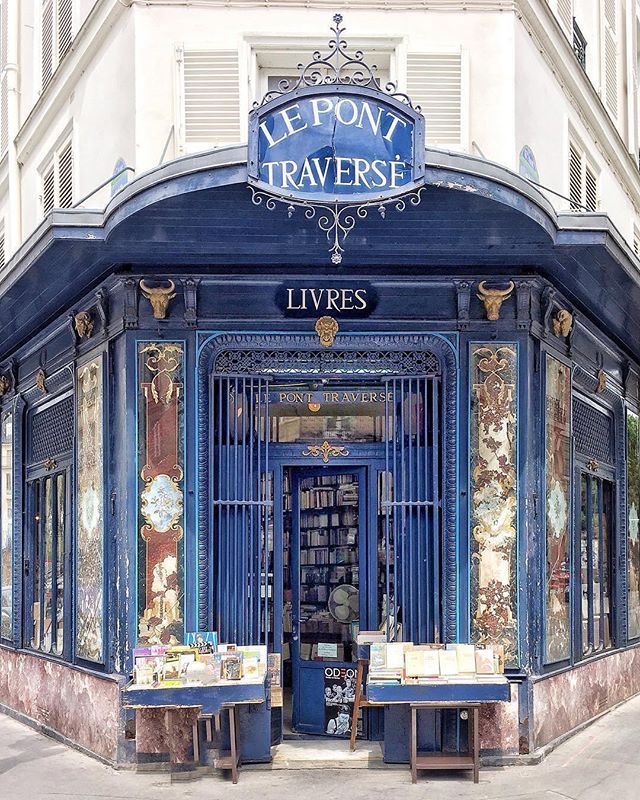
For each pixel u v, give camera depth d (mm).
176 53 8797
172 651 7922
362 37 8875
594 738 9367
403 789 7625
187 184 6875
